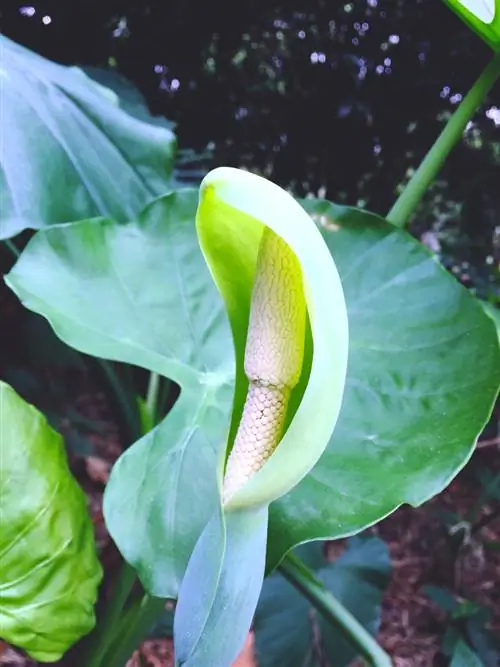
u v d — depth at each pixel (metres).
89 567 0.42
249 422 0.31
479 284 1.56
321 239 0.27
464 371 0.44
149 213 0.51
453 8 0.52
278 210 0.26
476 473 1.45
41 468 0.40
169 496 0.39
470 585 1.38
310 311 0.27
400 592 1.35
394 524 1.52
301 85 1.59
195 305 0.48
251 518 0.29
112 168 0.57
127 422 0.54
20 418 0.40
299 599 0.83
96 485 1.34
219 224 0.31
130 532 0.37
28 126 0.51
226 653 0.29
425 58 1.53
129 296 0.48
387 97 1.56
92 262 0.48
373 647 0.46
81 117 0.57
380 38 1.54
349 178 1.63
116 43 1.57
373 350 0.46
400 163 1.60
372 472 0.39
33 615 0.40
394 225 0.51
